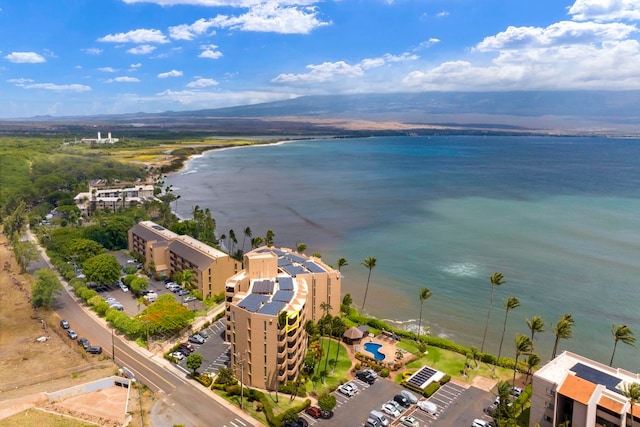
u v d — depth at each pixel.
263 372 125.62
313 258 182.00
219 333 159.50
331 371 137.50
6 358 143.00
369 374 133.00
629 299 196.75
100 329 163.25
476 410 119.62
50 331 161.50
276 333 122.88
